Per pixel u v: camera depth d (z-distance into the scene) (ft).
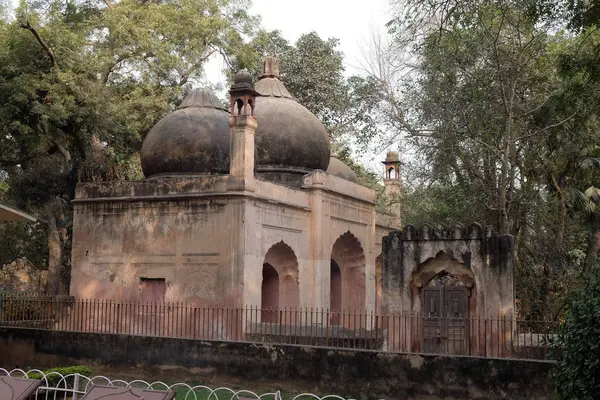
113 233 47.34
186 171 47.93
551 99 45.34
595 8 35.94
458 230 36.55
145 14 63.77
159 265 45.44
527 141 51.88
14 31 55.26
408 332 37.11
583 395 20.34
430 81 50.75
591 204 49.70
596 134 50.19
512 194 51.01
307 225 51.13
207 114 49.88
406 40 48.19
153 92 62.75
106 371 35.42
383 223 65.05
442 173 51.75
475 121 48.98
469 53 48.62
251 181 43.88
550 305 51.55
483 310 35.50
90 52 61.72
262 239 44.91
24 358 37.19
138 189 46.68
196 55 67.36
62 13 67.72
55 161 65.10
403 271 37.70
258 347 32.53
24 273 87.20
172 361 34.17
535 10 37.50
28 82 54.03
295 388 31.50
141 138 64.69
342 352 30.76
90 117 56.65
